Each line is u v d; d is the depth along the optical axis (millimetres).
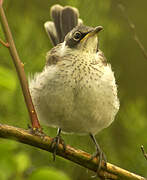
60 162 10273
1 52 10484
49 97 7957
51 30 10805
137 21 12562
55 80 7898
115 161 10641
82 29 8328
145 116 11633
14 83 6586
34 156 9977
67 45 8352
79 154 7012
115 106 8398
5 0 11359
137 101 11781
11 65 10484
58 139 6926
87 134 10047
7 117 10359
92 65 7996
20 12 11812
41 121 8781
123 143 11031
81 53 8062
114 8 11953
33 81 8445
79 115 8133
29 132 6598
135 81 12047
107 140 10844
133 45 12086
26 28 11453
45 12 11961
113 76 8258
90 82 7871
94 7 11609
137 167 10594
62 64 8008
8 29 6746
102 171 7145
